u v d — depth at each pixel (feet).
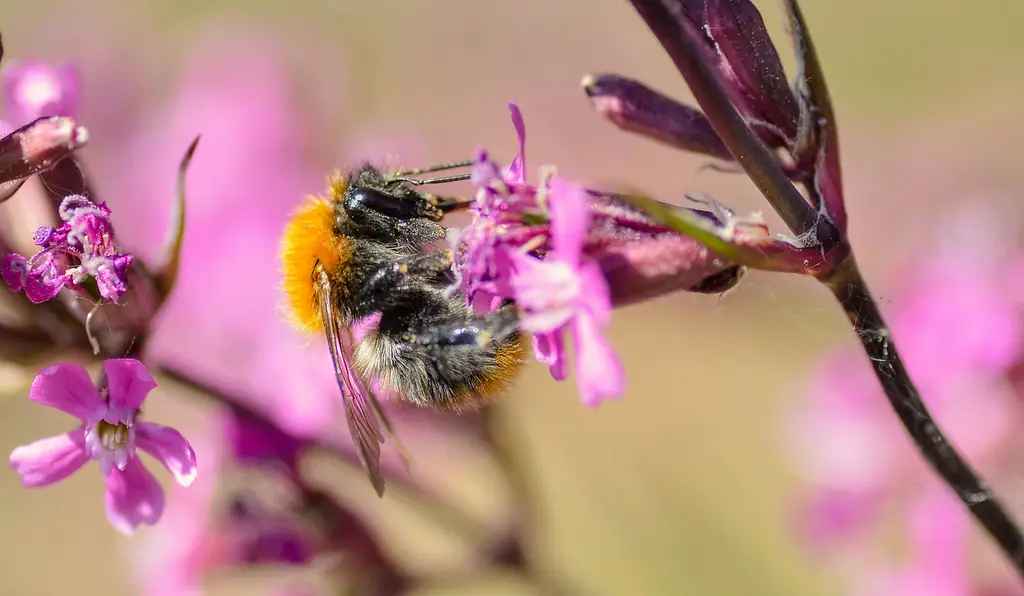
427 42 0.88
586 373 0.43
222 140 0.64
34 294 0.45
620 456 0.73
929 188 0.74
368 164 0.49
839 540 0.56
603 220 0.44
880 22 0.86
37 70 0.47
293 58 0.68
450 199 0.49
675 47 0.43
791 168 0.45
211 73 0.66
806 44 0.45
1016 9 0.82
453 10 0.87
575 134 0.83
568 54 0.86
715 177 0.75
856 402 0.56
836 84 0.85
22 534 0.91
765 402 0.75
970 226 0.56
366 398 0.48
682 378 0.78
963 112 0.79
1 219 0.46
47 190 0.46
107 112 0.71
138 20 0.85
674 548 0.68
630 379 0.78
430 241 0.49
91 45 0.78
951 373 0.53
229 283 0.63
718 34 0.45
